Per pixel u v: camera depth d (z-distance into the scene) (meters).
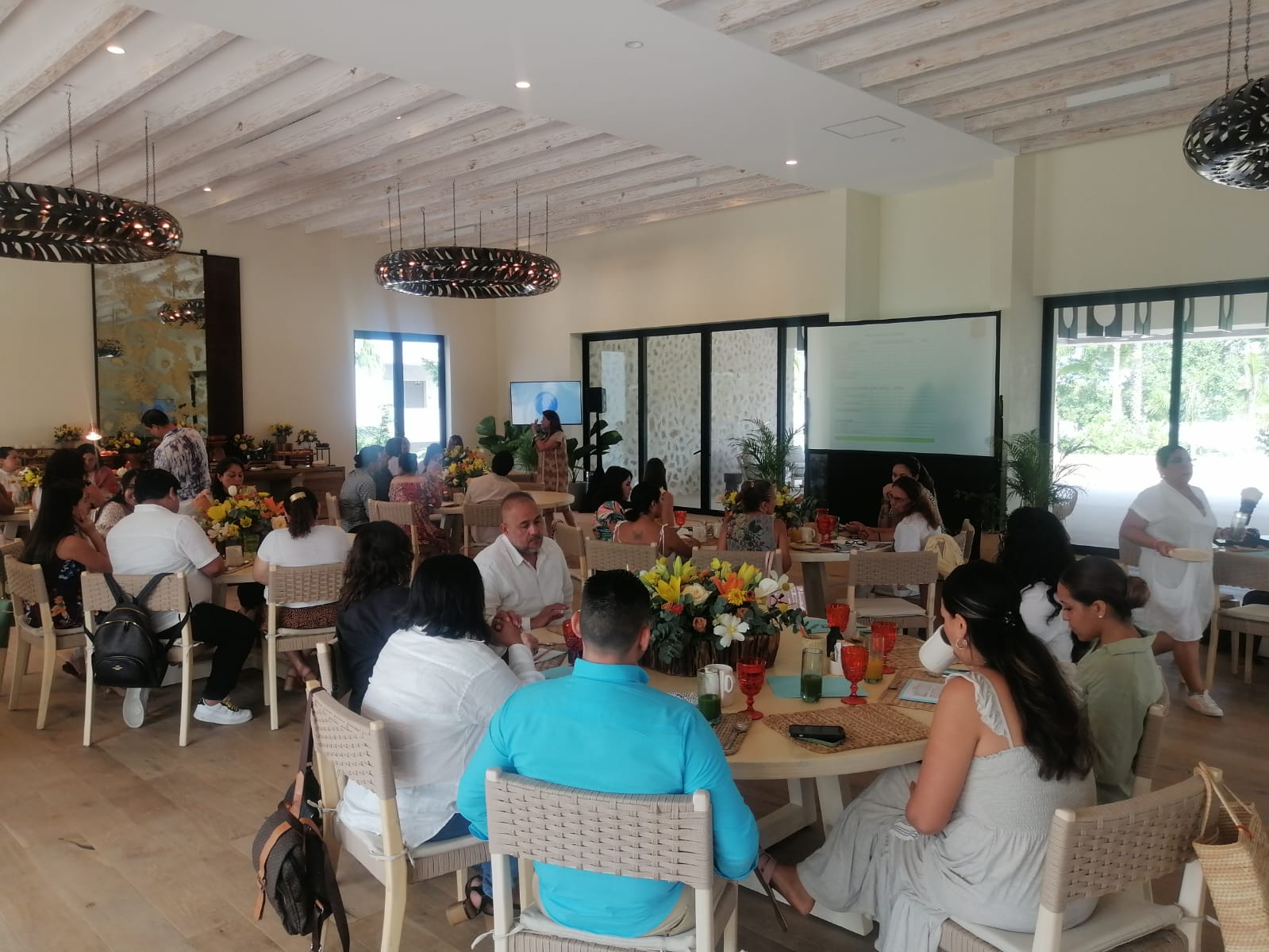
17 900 2.90
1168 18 5.27
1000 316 8.24
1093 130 7.49
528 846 1.79
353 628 3.32
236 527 5.16
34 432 10.17
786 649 3.20
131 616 4.01
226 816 3.47
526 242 12.57
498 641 2.85
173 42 5.86
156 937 2.70
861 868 2.32
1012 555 3.31
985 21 5.07
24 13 5.49
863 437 9.27
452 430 13.66
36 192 4.80
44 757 4.05
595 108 6.37
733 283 10.75
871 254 9.52
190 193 9.83
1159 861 1.73
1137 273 7.77
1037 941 1.70
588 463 12.48
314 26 4.91
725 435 11.25
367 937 2.71
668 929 1.86
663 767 1.76
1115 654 2.51
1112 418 8.30
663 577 2.86
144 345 10.79
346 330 12.48
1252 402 7.47
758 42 5.27
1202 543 4.75
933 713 2.50
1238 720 4.46
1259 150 3.35
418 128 7.41
